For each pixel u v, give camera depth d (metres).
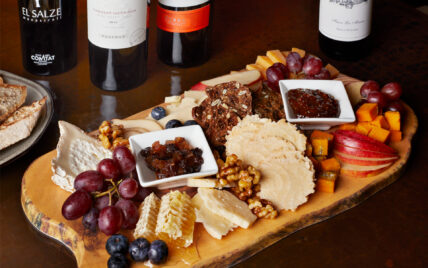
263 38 2.08
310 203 1.42
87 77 1.79
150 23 2.08
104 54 1.66
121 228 1.30
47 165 1.45
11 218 1.35
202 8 1.77
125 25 1.58
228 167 1.39
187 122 1.56
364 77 1.92
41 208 1.34
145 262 1.23
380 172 1.52
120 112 1.67
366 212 1.44
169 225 1.24
